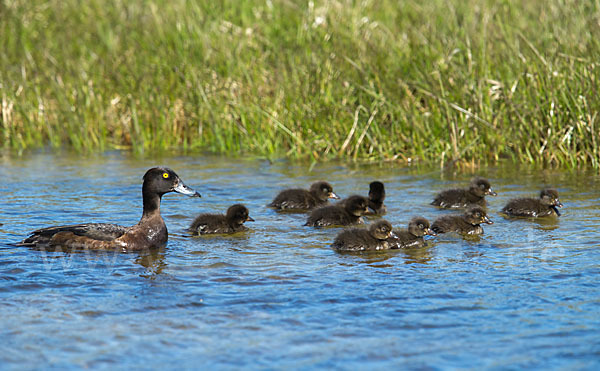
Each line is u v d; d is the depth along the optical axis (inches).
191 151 879.1
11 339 327.9
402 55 852.0
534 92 765.9
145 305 366.6
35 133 920.3
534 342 323.3
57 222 536.7
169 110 913.5
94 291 385.7
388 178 707.4
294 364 305.7
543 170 728.3
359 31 897.5
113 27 991.6
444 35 849.5
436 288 390.9
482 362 305.9
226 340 327.9
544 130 759.7
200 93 888.9
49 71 940.0
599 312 354.3
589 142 737.6
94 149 892.6
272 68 890.7
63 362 307.6
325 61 856.9
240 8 980.6
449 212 577.6
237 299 375.2
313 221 542.0
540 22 846.5
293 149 833.5
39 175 724.0
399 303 369.4
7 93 926.4
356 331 336.8
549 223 534.0
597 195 614.5
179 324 344.5
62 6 1035.9
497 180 689.0
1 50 957.8
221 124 883.4
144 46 945.5
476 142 774.5
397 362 306.7
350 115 824.3
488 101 786.8
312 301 372.5
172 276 410.9
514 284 395.9
